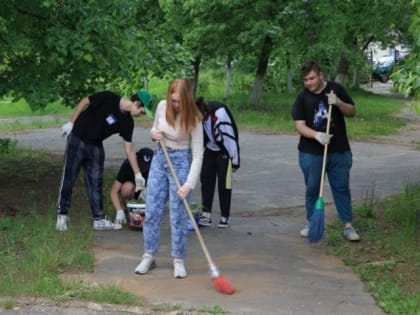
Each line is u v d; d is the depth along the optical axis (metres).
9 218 7.53
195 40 23.73
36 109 8.72
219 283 5.31
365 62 26.92
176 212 5.68
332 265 6.27
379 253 6.64
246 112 24.22
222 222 7.77
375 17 18.56
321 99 6.83
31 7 8.50
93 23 8.27
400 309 4.96
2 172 11.28
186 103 5.49
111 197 7.83
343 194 7.11
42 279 5.37
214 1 22.05
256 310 4.93
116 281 5.54
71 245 6.48
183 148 5.67
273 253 6.66
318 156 6.93
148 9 23.78
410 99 5.69
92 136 7.18
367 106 28.75
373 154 14.42
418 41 5.34
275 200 9.51
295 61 27.62
